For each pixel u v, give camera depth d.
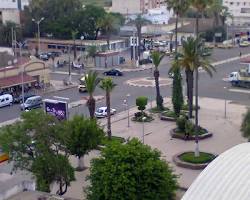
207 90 101.81
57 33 161.00
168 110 84.25
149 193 42.34
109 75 120.12
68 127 54.06
